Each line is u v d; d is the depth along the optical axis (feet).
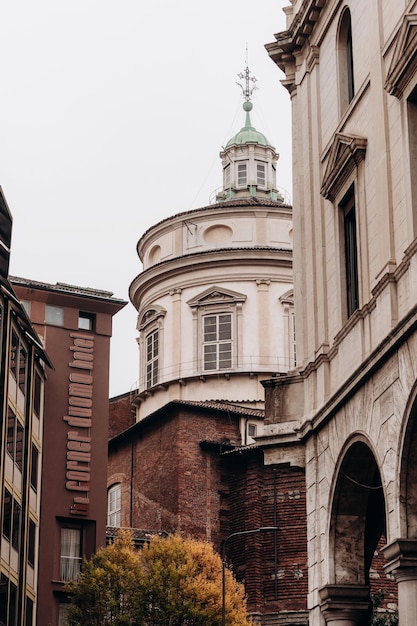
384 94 84.84
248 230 227.40
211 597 166.40
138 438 216.33
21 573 165.48
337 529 91.76
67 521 181.16
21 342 172.24
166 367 222.89
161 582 165.58
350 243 93.76
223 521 199.31
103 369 192.65
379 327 83.20
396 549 77.25
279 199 247.70
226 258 223.71
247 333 219.82
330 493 92.07
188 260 225.76
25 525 168.35
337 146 91.81
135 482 213.87
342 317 92.32
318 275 98.22
